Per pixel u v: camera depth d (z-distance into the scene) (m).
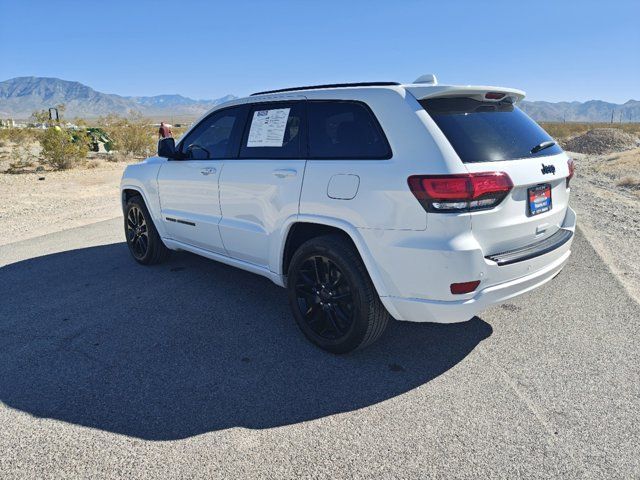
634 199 11.64
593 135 34.53
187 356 3.63
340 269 3.38
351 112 3.42
